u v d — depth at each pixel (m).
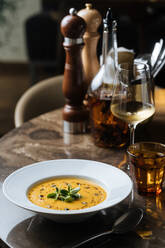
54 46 4.32
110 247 0.87
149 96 1.08
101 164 1.08
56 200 0.96
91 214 0.90
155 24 3.66
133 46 3.68
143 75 1.06
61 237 0.89
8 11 4.82
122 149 1.24
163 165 1.00
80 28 1.24
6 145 1.27
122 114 1.09
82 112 1.33
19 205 0.90
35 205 0.92
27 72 5.02
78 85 1.29
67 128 1.35
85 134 1.35
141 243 0.88
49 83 1.77
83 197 0.97
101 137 1.24
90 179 1.04
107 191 0.99
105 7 3.75
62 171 1.06
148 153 1.07
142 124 1.24
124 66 1.08
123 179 1.01
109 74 1.22
